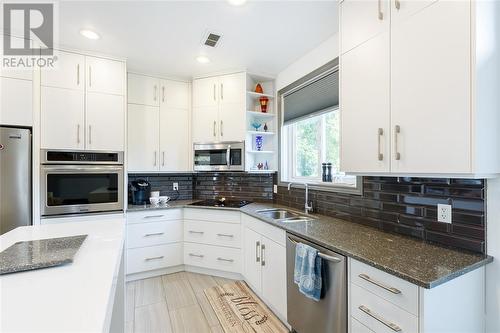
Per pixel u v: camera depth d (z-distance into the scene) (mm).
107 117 2695
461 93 1146
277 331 1990
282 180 3238
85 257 1163
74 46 2529
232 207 2916
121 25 2166
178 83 3371
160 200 3250
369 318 1262
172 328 2027
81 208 2553
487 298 1285
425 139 1280
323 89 2564
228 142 3146
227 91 3168
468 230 1385
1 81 2229
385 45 1475
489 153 1155
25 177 2281
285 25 2180
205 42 2465
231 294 2564
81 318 708
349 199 2184
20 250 1190
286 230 1935
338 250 1438
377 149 1523
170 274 3066
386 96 1471
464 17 1136
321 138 2760
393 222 1798
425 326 1033
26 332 643
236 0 1854
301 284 1609
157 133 3240
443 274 1084
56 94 2482
